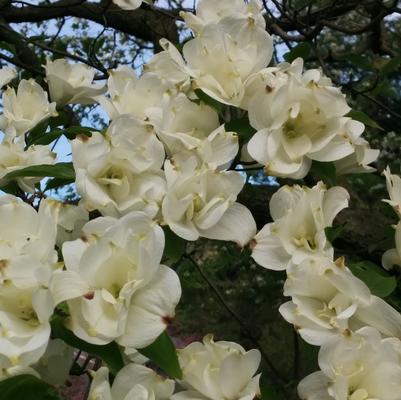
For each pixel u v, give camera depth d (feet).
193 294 5.41
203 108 1.66
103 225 1.30
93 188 1.42
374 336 1.35
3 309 1.22
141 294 1.27
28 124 1.87
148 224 1.27
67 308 1.24
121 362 1.26
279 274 3.02
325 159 1.58
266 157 1.56
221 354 1.48
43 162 1.77
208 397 1.45
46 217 1.31
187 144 1.55
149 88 1.76
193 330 5.24
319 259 1.43
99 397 1.29
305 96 1.56
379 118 7.14
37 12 4.23
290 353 4.25
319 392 1.39
